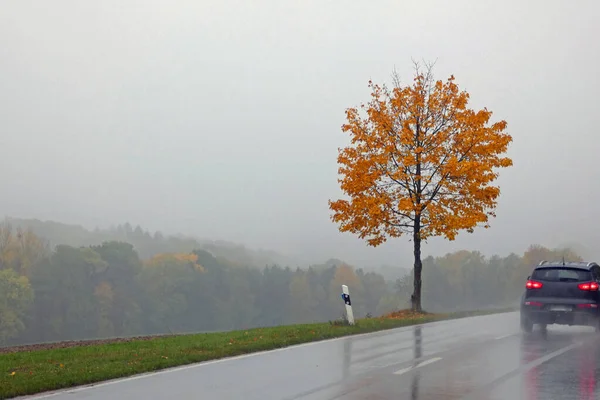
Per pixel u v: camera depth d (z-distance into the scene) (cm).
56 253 6381
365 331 1938
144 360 1323
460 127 2508
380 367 1254
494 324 2175
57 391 1048
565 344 1595
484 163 2445
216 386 1075
